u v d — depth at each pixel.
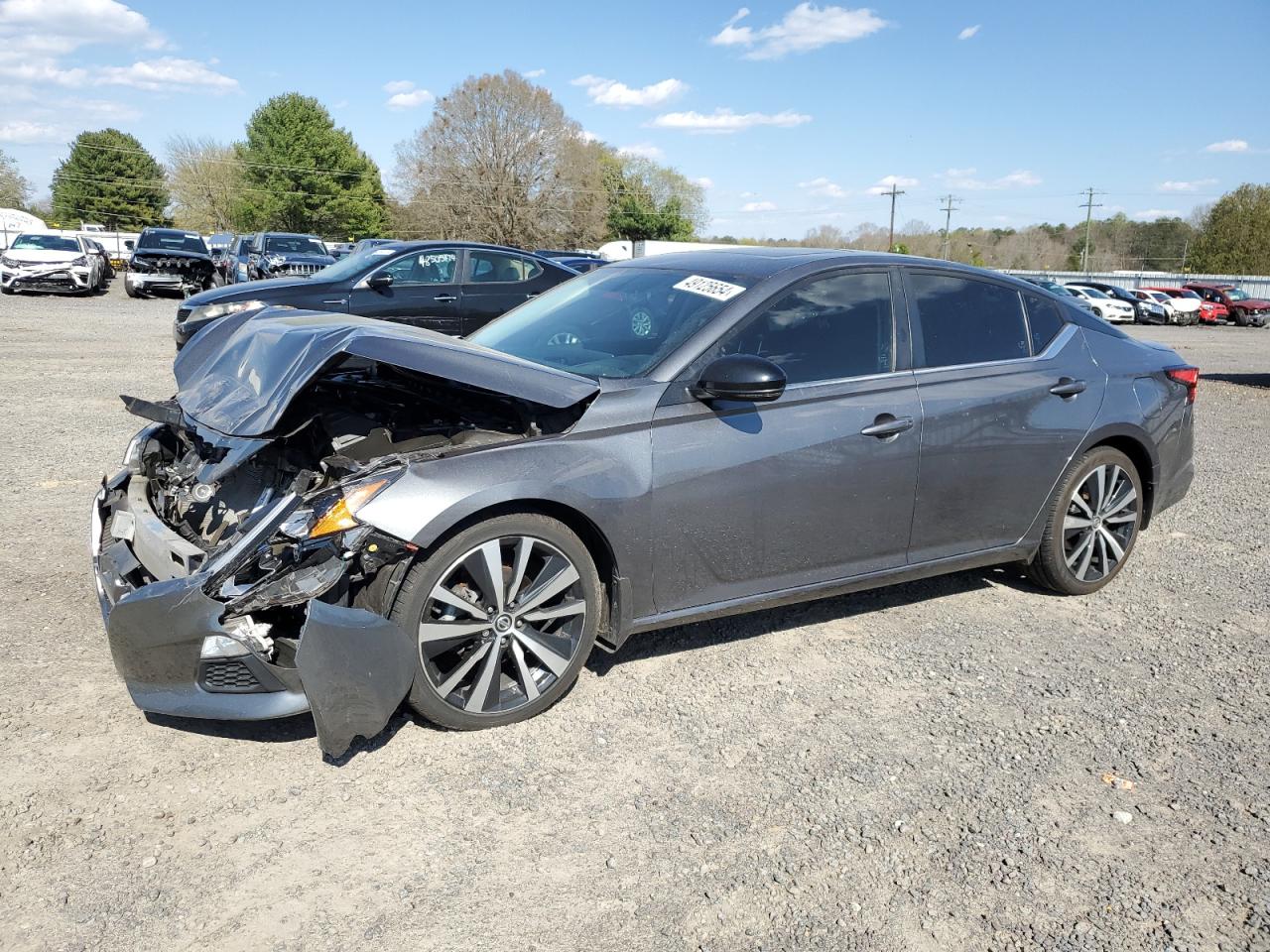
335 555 2.75
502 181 58.34
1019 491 4.21
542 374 3.17
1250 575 5.09
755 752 3.13
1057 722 3.41
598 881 2.48
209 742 3.04
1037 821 2.81
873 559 3.87
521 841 2.62
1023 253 94.12
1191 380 4.83
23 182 80.00
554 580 3.17
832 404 3.64
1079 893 2.50
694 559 3.43
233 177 84.88
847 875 2.54
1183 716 3.49
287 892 2.38
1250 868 2.63
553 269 10.84
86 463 6.44
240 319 4.29
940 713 3.45
